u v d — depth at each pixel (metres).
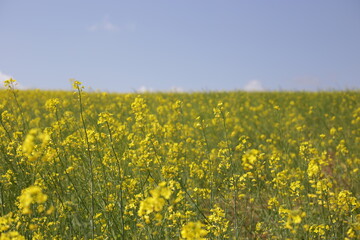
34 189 2.67
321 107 12.18
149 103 10.84
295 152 7.86
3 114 5.42
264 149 7.57
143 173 5.10
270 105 12.83
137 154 4.95
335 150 8.14
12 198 4.45
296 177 5.75
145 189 4.48
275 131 9.06
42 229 3.96
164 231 4.22
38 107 10.20
